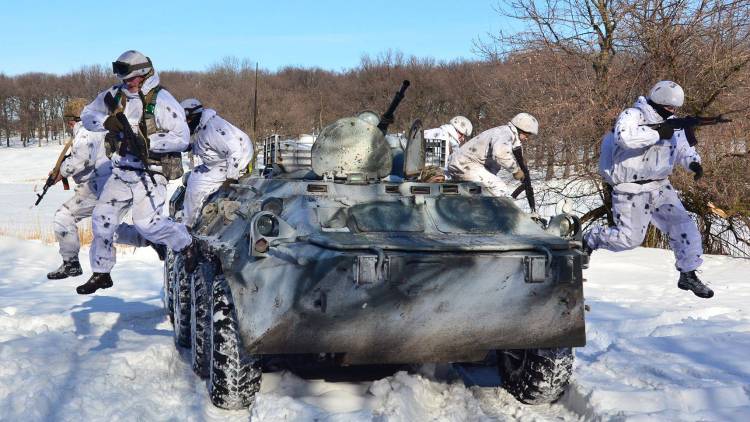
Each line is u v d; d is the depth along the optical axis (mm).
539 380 5066
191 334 6047
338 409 4906
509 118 15180
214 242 5473
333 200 5328
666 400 4793
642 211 5820
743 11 13188
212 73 52469
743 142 13062
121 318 7918
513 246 4766
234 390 4934
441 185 5578
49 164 69062
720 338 6418
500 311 4703
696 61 13375
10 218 21859
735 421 4414
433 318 4633
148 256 13625
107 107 5430
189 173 7715
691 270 5848
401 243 4695
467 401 5160
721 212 9203
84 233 14844
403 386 5195
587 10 14125
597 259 12336
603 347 6680
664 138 5539
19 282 10688
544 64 14336
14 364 5594
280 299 4535
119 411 4762
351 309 4535
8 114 104500
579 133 13844
